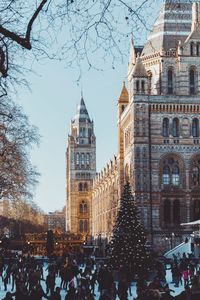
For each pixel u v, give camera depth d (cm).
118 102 14500
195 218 12175
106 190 17788
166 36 13212
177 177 12256
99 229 19938
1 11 1345
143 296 3142
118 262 7638
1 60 1320
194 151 12319
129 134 13075
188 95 12419
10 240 19175
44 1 1266
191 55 12738
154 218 11975
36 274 4909
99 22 1300
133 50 13838
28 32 1291
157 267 6975
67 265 6116
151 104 12325
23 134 8906
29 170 11350
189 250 10919
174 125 12406
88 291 3531
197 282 3738
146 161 12150
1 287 6819
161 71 12838
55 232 16600
